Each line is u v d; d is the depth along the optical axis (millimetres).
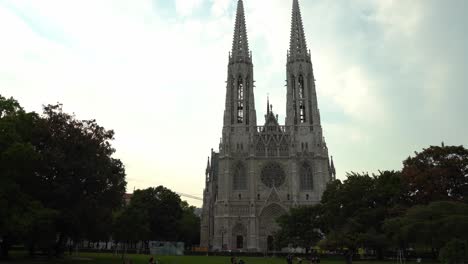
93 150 69125
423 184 83188
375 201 88938
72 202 66000
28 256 77375
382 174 92688
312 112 148500
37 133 65250
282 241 111688
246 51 157750
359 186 90750
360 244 77125
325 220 96438
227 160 143000
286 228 111688
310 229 109312
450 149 86062
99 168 68812
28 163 55344
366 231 83688
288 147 145000
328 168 145000
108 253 119250
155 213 134750
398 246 71375
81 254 104250
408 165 91812
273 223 137625
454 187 83062
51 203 63812
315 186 139875
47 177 65312
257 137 147375
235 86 153250
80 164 65750
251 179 141125
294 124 147750
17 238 66500
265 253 121438
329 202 95062
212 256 115125
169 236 136625
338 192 94062
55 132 67625
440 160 85938
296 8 161500
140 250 128750
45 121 67875
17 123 61406
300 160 143625
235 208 139750
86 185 68625
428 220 60094
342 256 106062
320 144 143750
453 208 61531
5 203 52688
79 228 68812
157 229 135250
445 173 81750
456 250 47969
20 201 55594
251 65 157000
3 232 55812
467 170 82938
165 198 138500
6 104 63406
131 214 105938
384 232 79688
